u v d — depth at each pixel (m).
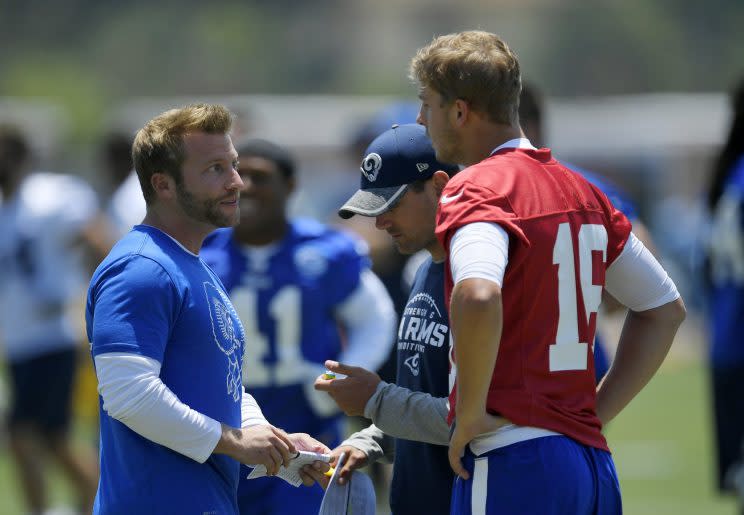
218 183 12.88
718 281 21.80
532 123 18.09
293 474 13.83
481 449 11.87
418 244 13.86
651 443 39.12
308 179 76.38
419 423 13.01
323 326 18.86
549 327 11.88
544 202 11.97
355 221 26.00
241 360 13.48
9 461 36.53
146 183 13.02
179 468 12.48
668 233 75.69
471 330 11.12
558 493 11.67
